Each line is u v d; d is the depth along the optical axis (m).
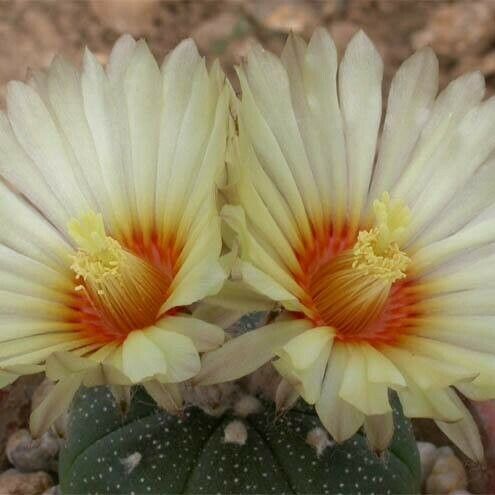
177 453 0.19
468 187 0.19
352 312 0.18
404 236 0.19
